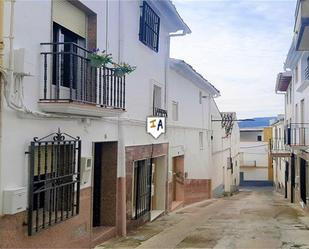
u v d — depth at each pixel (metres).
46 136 6.80
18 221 6.04
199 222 13.48
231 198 27.03
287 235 11.02
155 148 13.68
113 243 9.58
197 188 22.05
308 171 17.20
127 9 10.79
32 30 6.48
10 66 5.80
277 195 32.31
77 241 8.03
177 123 17.58
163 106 14.74
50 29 7.06
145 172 12.85
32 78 6.47
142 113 12.30
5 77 5.71
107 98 8.69
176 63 16.33
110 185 10.32
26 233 6.21
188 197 20.02
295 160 22.58
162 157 15.12
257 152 47.34
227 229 11.95
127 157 10.91
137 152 11.80
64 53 6.75
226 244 9.70
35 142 6.38
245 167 47.53
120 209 10.45
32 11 6.49
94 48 8.69
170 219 14.14
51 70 6.98
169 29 15.07
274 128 40.50
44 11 6.86
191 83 20.23
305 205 17.91
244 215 15.62
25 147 6.26
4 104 5.77
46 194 6.72
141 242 9.80
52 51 7.07
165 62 14.89
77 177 7.62
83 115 8.02
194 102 21.03
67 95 7.64
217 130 28.19
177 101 17.58
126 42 10.69
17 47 6.09
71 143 7.47
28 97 6.36
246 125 54.66
